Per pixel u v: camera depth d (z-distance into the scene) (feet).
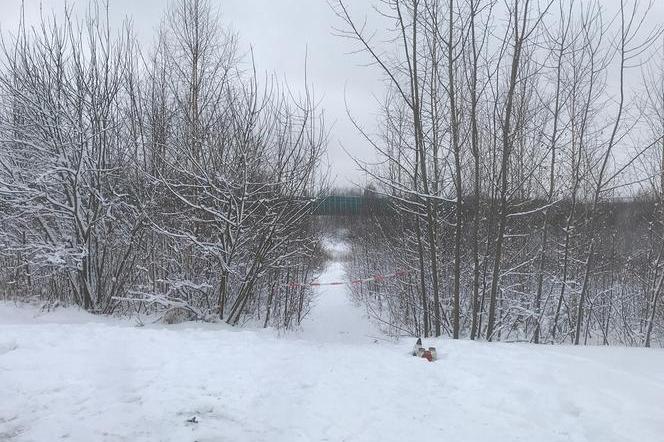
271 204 37.29
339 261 128.88
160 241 39.70
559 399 15.65
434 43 34.04
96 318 34.60
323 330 55.88
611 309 59.77
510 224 48.08
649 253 57.16
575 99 39.63
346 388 17.52
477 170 32.91
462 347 23.50
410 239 52.39
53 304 35.58
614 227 61.52
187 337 23.89
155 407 14.83
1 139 36.78
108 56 39.99
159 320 34.78
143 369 18.33
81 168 37.47
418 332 51.65
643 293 59.36
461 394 16.88
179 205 38.70
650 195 55.52
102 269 39.45
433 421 14.61
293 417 14.73
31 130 37.65
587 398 15.60
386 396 16.71
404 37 32.24
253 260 37.70
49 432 12.80
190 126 39.52
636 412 14.30
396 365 20.65
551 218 48.93
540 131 39.40
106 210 39.11
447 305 49.03
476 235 33.42
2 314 31.09
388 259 65.67
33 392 15.37
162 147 40.04
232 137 37.01
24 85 37.47
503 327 44.91
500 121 33.81
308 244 47.50
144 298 37.47
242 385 17.24
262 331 32.58
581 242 48.24
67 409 14.29
